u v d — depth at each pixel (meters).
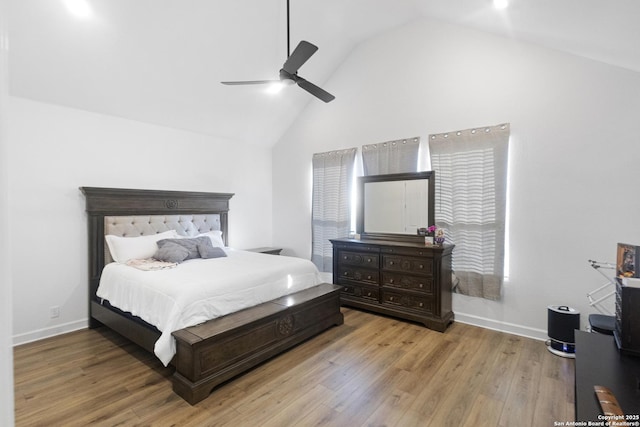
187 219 4.21
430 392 2.19
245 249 5.03
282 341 2.71
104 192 3.41
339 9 3.52
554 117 2.92
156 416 1.95
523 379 2.34
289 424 1.88
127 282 2.80
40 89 3.00
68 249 3.27
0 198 0.40
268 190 5.42
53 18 2.55
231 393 2.18
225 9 3.04
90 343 2.99
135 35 2.91
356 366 2.54
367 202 4.12
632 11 1.79
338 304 3.38
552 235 2.96
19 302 2.98
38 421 1.90
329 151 4.64
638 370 1.29
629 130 2.61
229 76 3.75
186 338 2.10
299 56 2.41
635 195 2.60
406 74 3.86
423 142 3.74
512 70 3.13
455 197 3.46
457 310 3.53
